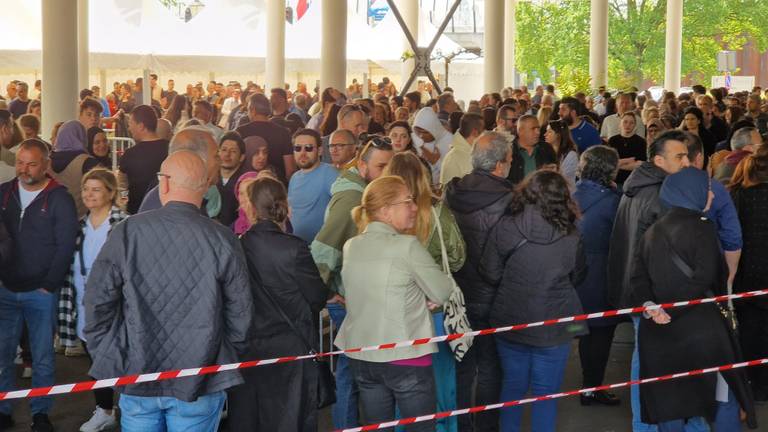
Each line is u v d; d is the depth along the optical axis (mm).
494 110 13000
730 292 6953
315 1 29203
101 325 4562
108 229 6711
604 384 7914
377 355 5133
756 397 7457
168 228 4539
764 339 7344
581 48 50656
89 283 4531
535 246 5727
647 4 51562
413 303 5168
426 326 5199
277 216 5336
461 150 8570
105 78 28438
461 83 36906
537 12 51500
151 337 4504
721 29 52250
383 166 6125
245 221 6648
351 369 5383
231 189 7684
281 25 26406
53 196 6570
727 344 5773
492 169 6000
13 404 7371
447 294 5160
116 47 25812
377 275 5113
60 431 6844
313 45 28656
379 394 5254
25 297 6582
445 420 5895
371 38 29969
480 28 67438
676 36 37812
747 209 7262
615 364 8531
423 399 5176
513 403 5766
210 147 6500
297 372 5324
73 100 16172
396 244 5129
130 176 8398
